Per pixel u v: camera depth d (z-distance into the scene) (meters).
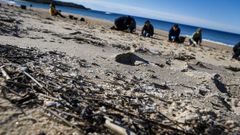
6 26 5.73
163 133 1.84
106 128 1.78
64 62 3.40
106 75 3.15
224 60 7.24
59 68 3.06
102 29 9.73
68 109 1.97
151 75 3.57
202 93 3.12
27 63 3.00
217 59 7.12
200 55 7.23
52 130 1.70
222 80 4.11
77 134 1.69
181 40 10.30
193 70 4.50
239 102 3.03
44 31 6.15
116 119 1.90
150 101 2.48
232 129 2.11
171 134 1.84
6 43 3.92
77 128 1.74
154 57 5.21
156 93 2.78
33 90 2.21
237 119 2.41
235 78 4.56
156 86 3.10
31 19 8.92
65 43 4.95
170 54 6.08
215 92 3.28
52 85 2.38
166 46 7.84
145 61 4.47
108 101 2.27
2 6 14.00
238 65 6.68
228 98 3.13
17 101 1.98
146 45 7.11
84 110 1.92
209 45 12.75
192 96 2.90
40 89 2.23
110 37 7.47
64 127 1.75
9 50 3.45
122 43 6.50
